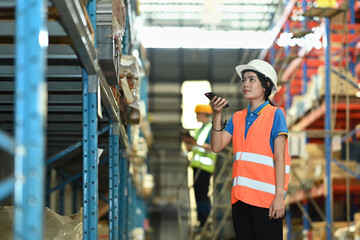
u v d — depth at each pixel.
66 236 3.72
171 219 27.70
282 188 3.51
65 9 2.34
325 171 10.18
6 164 5.92
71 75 3.72
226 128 3.92
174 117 26.27
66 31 2.88
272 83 3.72
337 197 12.45
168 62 24.80
